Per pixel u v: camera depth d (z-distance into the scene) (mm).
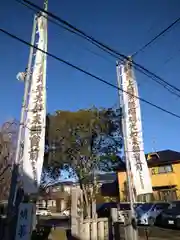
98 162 16719
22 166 6980
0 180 17719
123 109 9844
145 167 8945
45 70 7941
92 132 16344
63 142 16109
